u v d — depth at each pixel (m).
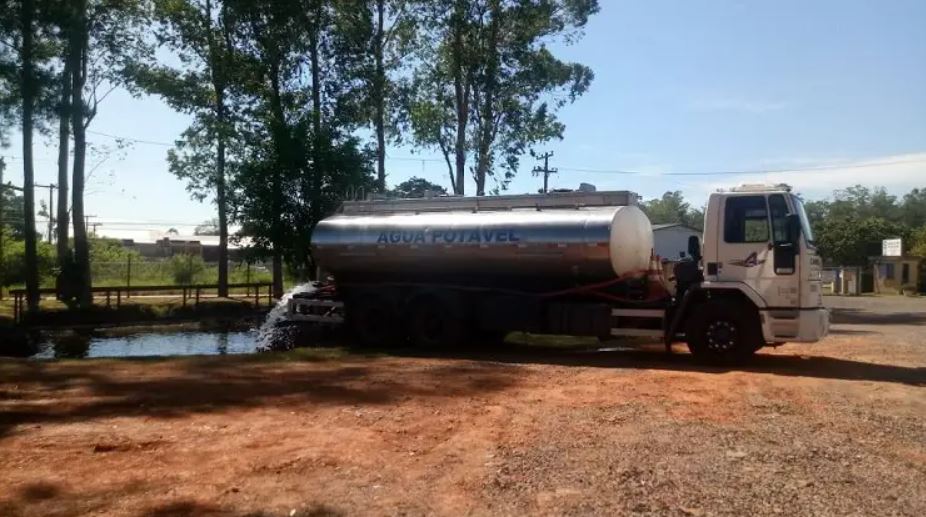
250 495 6.12
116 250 55.91
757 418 8.82
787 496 6.00
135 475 6.65
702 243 13.63
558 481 6.44
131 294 35.50
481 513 5.69
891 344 16.83
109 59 30.31
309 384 11.35
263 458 7.18
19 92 25.70
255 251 29.19
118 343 22.05
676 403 9.70
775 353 15.20
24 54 25.69
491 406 9.59
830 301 40.38
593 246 14.41
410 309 16.70
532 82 33.03
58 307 27.64
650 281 15.03
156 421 8.77
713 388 10.80
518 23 32.25
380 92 32.12
